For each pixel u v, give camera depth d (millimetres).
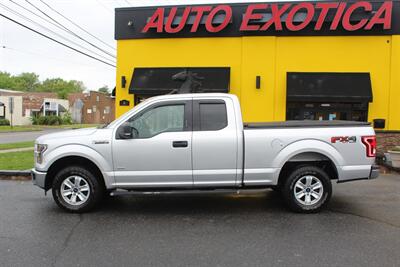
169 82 13594
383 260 4434
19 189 8609
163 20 13750
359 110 13258
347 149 6410
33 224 5887
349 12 12805
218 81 13289
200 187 6395
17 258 4527
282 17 13203
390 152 11141
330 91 12758
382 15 12656
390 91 12961
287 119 13500
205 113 6410
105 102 76750
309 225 5797
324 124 6496
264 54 13453
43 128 44438
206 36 13719
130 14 14117
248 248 4836
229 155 6289
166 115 6422
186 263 4371
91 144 6328
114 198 7633
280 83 13453
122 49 14211
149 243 5043
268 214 6430
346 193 8062
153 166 6297
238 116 6410
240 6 13477
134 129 6371
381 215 6344
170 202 7316
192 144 6266
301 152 6344
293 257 4531
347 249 4785
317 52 13258
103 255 4621
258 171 6332
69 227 5734
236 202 7293
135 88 13633
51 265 4324
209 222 5984
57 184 6461
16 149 17219
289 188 6430
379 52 12984
